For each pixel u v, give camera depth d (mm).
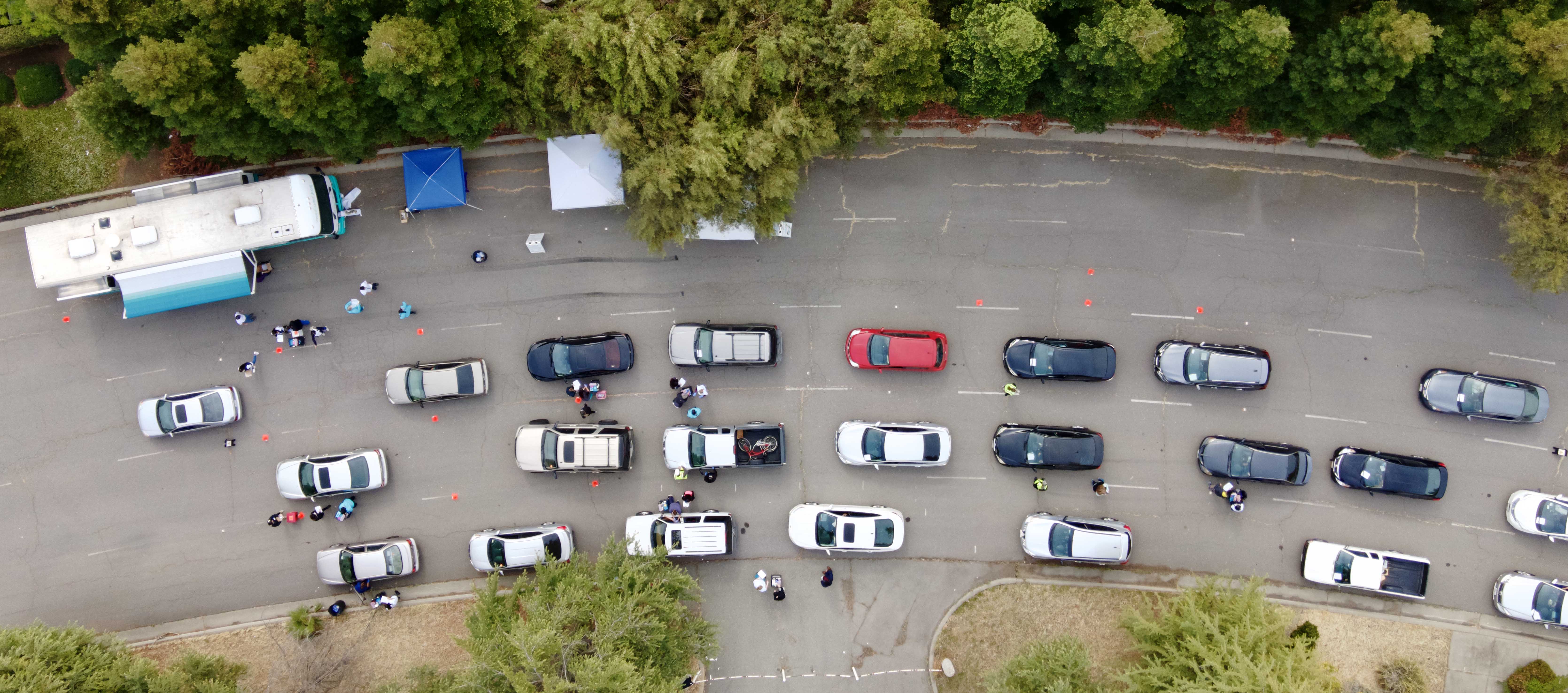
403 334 35312
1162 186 34812
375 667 34469
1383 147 31953
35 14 29641
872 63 28078
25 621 34500
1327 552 33750
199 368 35062
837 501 35219
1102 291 34969
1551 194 29375
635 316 35375
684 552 33969
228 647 34688
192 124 28938
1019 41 27188
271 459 35219
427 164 33438
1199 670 28609
